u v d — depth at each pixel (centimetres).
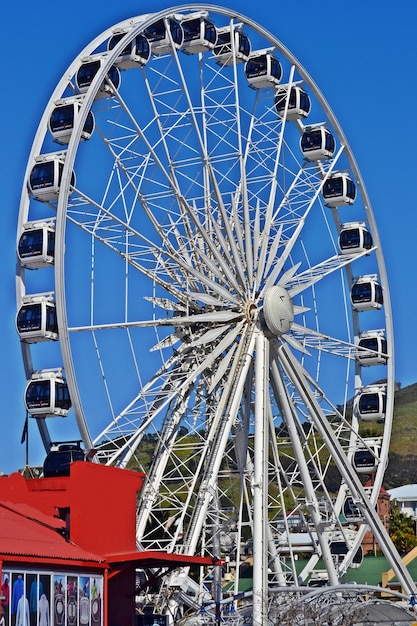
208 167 6444
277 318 6178
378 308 7381
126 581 4891
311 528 6750
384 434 7250
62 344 5603
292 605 5259
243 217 6312
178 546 5909
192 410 6109
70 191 5800
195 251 6200
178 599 5541
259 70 7181
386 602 5681
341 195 7294
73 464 4656
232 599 5366
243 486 6094
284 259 6375
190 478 6050
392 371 7350
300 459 6391
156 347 6125
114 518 4781
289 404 6369
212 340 6109
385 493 13575
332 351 6900
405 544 13600
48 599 4019
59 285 5622
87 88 6141
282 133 6756
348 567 7006
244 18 6794
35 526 4525
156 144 6278
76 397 5603
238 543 5888
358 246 7331
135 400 5925
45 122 6088
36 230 5866
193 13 6862
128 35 6116
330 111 7200
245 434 6197
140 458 9581
